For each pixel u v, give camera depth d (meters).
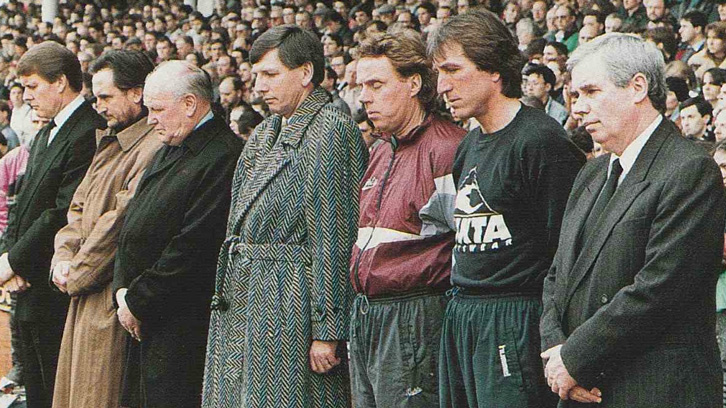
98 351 5.69
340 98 10.94
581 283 3.50
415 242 4.27
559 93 9.31
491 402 3.88
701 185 3.30
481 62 3.93
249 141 5.06
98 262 5.66
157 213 5.35
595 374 3.37
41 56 6.38
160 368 5.33
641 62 3.44
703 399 3.34
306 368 4.69
